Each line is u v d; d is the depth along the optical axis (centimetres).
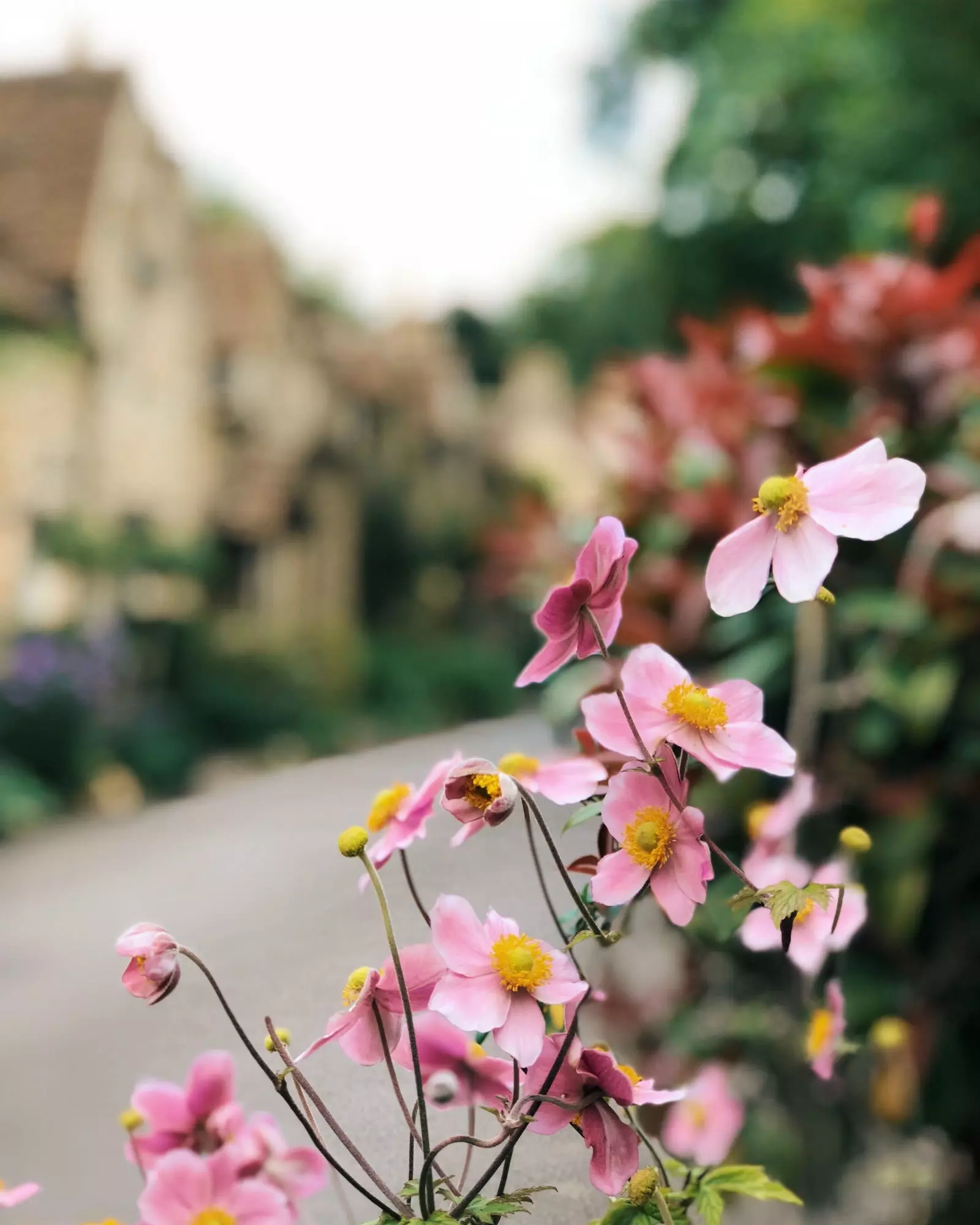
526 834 54
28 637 580
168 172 805
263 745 686
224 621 810
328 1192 53
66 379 692
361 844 42
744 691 44
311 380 1038
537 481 1293
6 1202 49
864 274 102
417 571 1115
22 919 163
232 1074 50
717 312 654
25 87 751
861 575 95
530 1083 42
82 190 703
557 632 44
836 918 42
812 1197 81
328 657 841
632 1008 78
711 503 96
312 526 1026
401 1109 43
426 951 44
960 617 88
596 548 43
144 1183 66
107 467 742
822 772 89
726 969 83
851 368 98
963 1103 88
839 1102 82
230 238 991
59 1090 71
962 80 528
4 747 494
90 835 332
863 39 567
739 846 84
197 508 880
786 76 585
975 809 90
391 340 1297
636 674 43
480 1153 49
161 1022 58
